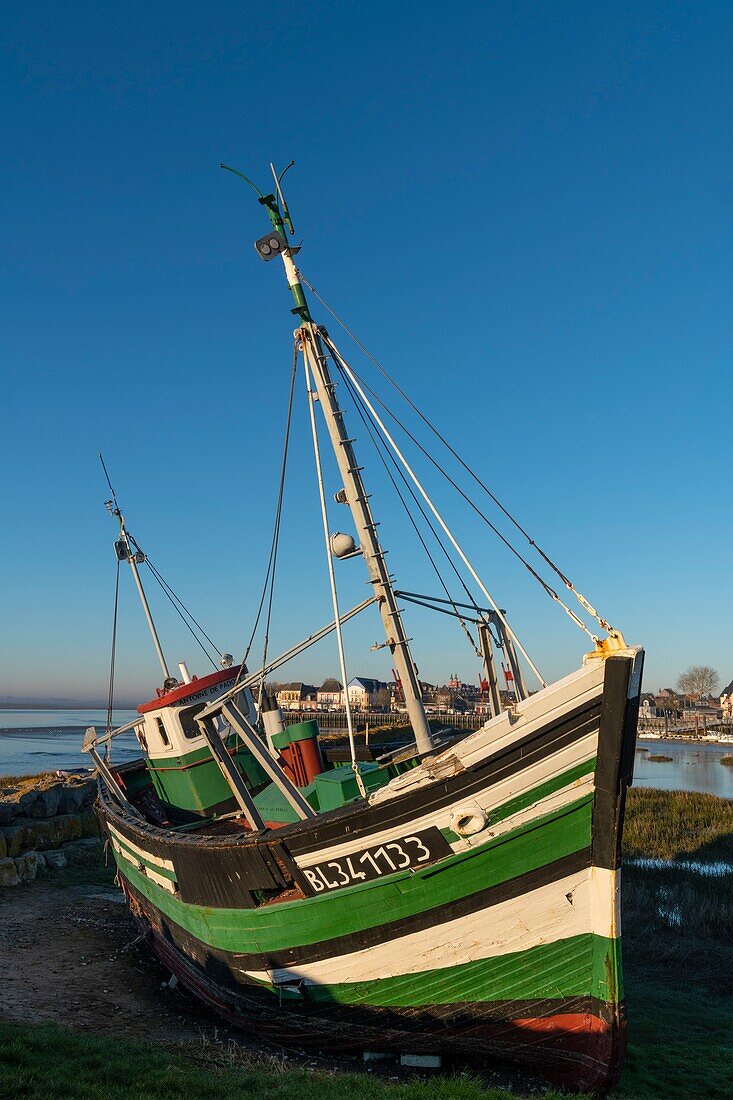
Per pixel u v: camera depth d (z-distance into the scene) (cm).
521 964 930
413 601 1175
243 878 1075
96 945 1616
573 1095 902
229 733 1694
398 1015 986
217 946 1158
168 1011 1271
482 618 1277
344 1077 873
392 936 970
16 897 1948
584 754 894
